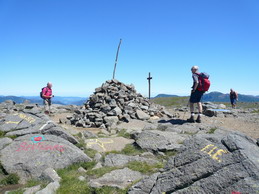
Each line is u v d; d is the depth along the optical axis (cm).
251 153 324
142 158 517
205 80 814
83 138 699
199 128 777
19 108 1539
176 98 6338
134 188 347
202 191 286
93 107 1084
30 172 482
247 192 261
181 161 345
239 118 1177
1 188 439
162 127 803
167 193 306
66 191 386
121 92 1167
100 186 385
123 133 776
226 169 300
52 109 1455
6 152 535
